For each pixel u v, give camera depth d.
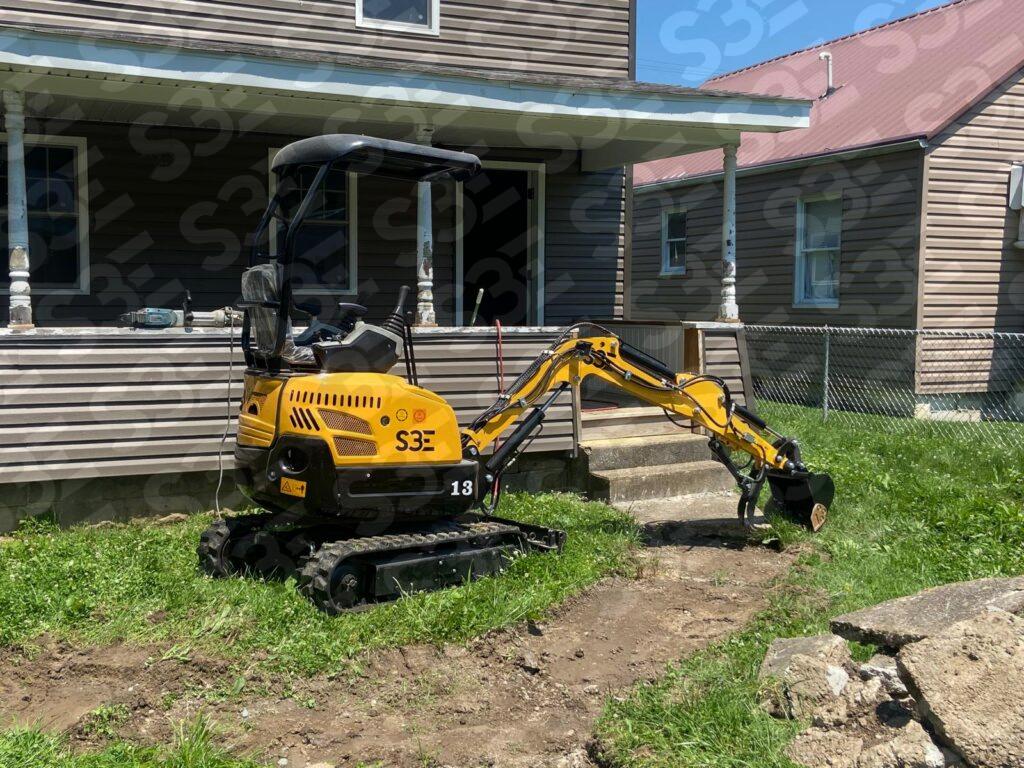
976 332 13.50
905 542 7.58
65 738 4.38
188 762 4.08
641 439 9.75
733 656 5.23
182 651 5.17
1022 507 8.58
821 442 11.91
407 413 6.02
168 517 7.96
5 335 7.21
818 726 4.25
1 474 7.20
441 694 4.99
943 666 4.10
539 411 7.05
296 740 4.50
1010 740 3.76
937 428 12.92
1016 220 15.04
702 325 10.18
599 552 7.15
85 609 5.64
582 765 4.32
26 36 6.93
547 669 5.29
